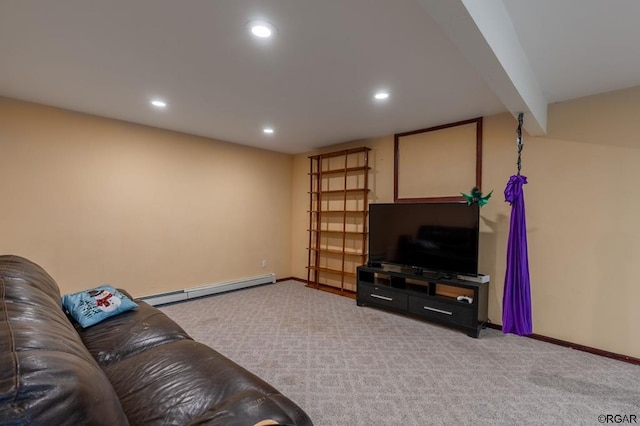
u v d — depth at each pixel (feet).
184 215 14.17
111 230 12.08
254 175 16.94
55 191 10.81
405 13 5.54
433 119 11.69
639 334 8.40
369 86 8.75
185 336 6.24
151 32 6.30
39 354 2.26
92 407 2.07
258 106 10.54
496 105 10.09
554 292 9.71
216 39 6.53
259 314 12.13
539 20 5.89
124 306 7.07
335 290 15.62
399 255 12.56
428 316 11.16
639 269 8.43
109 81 8.68
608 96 8.89
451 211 11.16
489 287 11.11
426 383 7.32
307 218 18.03
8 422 1.74
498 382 7.38
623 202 8.66
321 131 13.66
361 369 7.95
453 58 7.13
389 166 14.14
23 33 6.35
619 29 6.06
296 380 7.39
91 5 5.45
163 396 3.96
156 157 13.25
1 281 4.33
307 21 5.84
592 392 6.98
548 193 9.86
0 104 9.78
